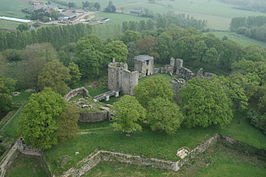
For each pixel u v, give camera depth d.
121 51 108.19
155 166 55.28
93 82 103.31
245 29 177.50
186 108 64.25
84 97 85.00
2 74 89.31
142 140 59.69
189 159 57.41
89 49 102.25
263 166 57.78
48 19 190.50
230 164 57.81
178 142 59.81
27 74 89.31
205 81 68.31
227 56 107.31
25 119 52.50
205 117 61.28
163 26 171.50
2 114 74.44
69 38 133.00
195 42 116.69
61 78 82.38
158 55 118.50
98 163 55.84
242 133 64.88
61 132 54.41
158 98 63.72
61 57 105.50
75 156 53.81
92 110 72.69
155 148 57.50
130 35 132.50
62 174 50.03
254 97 75.19
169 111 59.53
